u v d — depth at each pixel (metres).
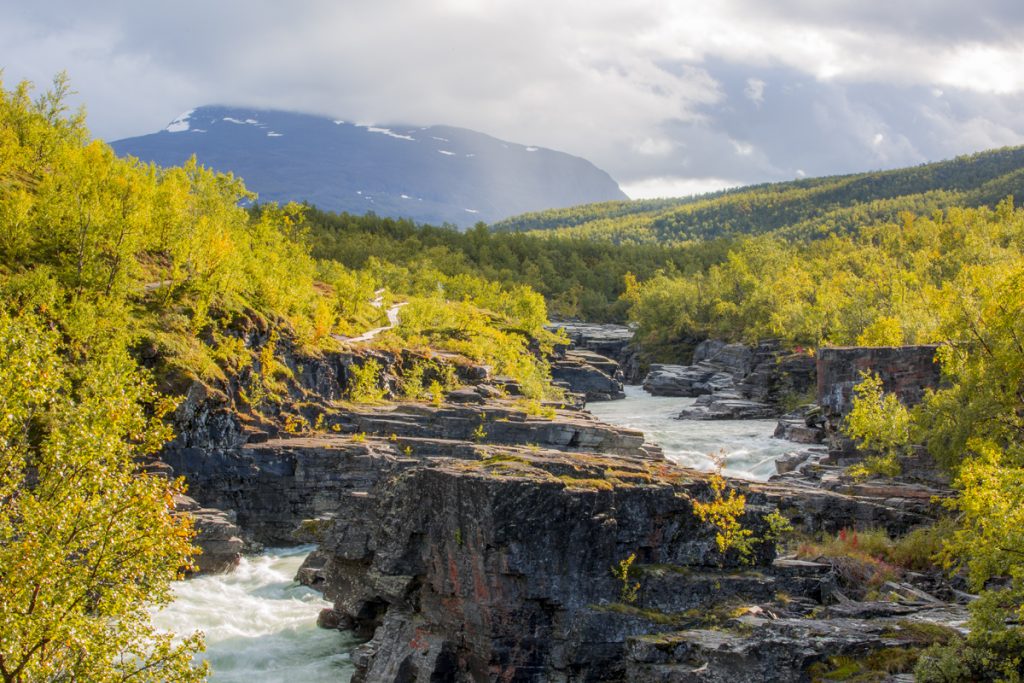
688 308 168.50
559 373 131.12
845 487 48.50
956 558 34.31
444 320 113.62
